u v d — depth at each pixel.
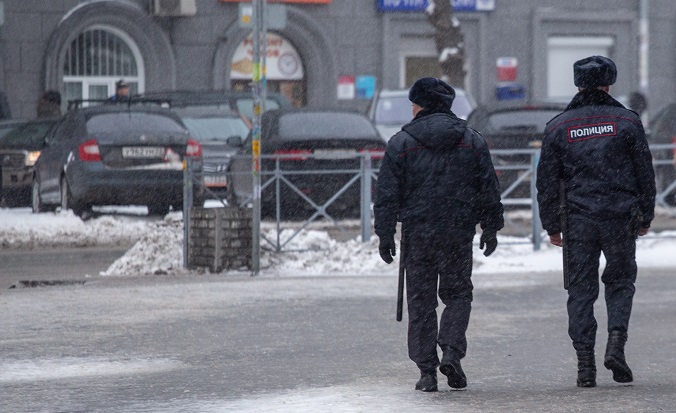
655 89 112.94
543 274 41.25
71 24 96.31
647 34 112.31
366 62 104.69
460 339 22.19
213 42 100.56
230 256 42.44
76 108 60.72
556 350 27.14
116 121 57.81
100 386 22.91
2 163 69.81
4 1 95.31
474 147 22.28
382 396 21.53
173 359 26.05
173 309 33.38
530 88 109.31
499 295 36.31
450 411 19.98
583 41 111.19
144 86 99.44
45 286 39.41
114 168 56.50
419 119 22.36
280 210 45.47
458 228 22.20
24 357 26.33
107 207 65.19
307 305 34.12
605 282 23.02
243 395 21.83
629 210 22.66
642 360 25.80
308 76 103.81
